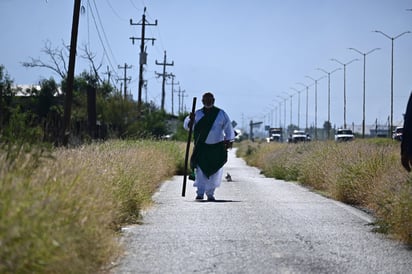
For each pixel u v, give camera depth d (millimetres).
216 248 15656
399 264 14086
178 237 17141
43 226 10242
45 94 71062
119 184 19344
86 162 17828
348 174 27531
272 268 13555
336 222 20297
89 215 12961
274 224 19688
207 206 24328
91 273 12258
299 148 50719
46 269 10086
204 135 27281
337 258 14656
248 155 99438
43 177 12461
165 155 44938
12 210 9867
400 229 16938
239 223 19766
